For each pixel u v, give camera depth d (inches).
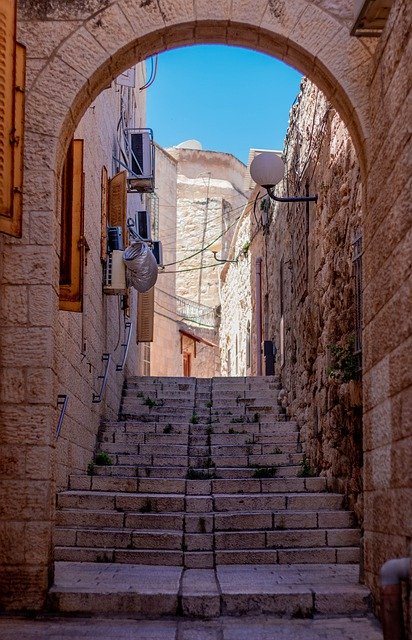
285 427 449.1
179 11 240.4
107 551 288.5
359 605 227.6
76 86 237.0
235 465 400.5
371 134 229.9
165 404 521.7
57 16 239.1
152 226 941.2
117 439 430.0
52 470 229.1
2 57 210.8
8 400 224.8
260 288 692.7
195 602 226.1
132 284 450.0
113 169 513.3
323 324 364.5
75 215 276.7
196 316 1171.9
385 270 207.3
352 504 315.3
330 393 341.1
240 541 297.6
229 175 1366.9
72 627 209.2
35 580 220.8
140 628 211.2
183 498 325.1
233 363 937.5
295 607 227.3
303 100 437.7
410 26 177.2
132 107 677.3
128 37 239.5
